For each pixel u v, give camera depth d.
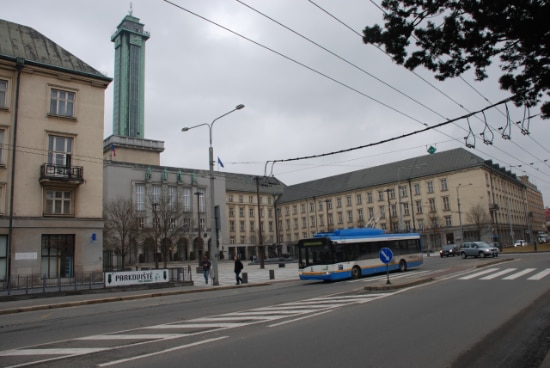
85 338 8.98
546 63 7.84
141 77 145.12
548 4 6.65
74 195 27.56
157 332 9.30
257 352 7.02
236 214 93.38
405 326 8.91
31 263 25.08
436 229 67.38
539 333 8.11
